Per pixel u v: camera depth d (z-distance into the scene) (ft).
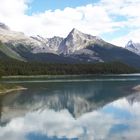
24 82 545.03
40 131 156.15
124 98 302.04
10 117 199.41
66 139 138.00
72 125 171.53
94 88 425.28
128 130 149.38
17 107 246.27
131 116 193.88
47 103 277.03
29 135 147.23
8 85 407.23
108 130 151.53
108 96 327.06
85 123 176.04
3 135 146.92
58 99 307.58
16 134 149.48
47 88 426.92
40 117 201.67
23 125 173.06
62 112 225.56
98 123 173.58
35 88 424.87
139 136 135.54
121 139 130.82
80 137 140.26
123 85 465.06
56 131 155.74
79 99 308.60
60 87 444.55
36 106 255.29
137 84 478.59
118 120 179.83
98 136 139.33
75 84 504.84
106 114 207.21
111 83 519.60
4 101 283.38
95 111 224.94
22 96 327.26
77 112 223.10
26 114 213.46
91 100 297.12
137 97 308.19
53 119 193.67
